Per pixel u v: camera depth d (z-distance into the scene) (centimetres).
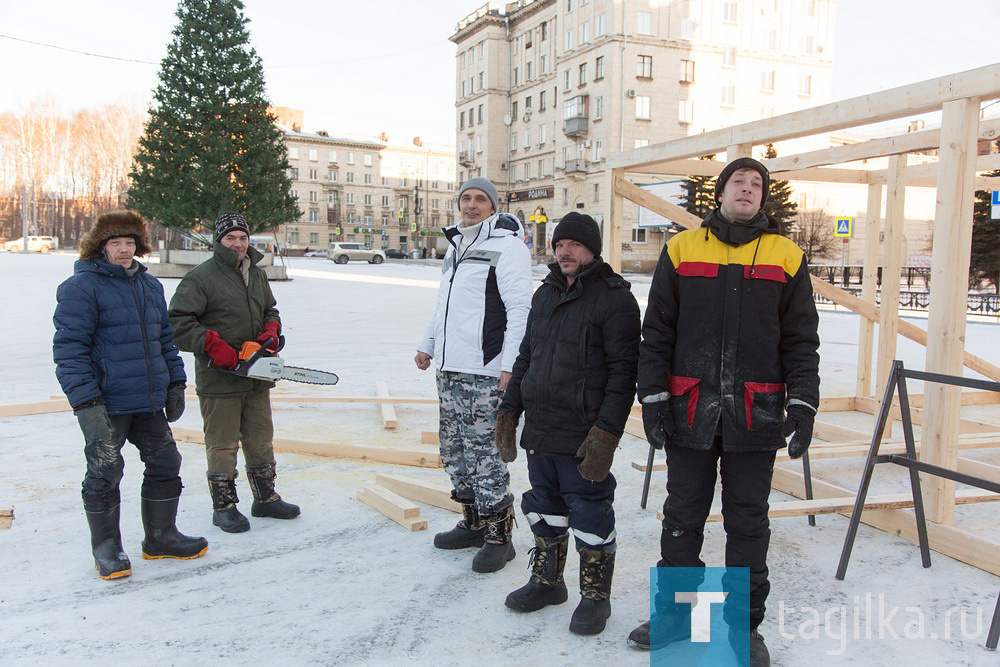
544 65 5425
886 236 637
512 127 5922
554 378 274
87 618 282
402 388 756
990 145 1408
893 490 456
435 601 301
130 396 319
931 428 359
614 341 268
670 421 255
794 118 448
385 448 504
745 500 251
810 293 250
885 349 641
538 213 4428
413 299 1914
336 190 9150
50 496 419
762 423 245
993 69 328
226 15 2466
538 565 295
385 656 257
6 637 266
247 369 356
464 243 348
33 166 7181
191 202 2434
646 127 4516
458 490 357
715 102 4672
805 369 242
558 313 280
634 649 265
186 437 546
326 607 294
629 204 4359
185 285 361
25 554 342
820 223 4175
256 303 381
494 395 333
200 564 336
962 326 351
